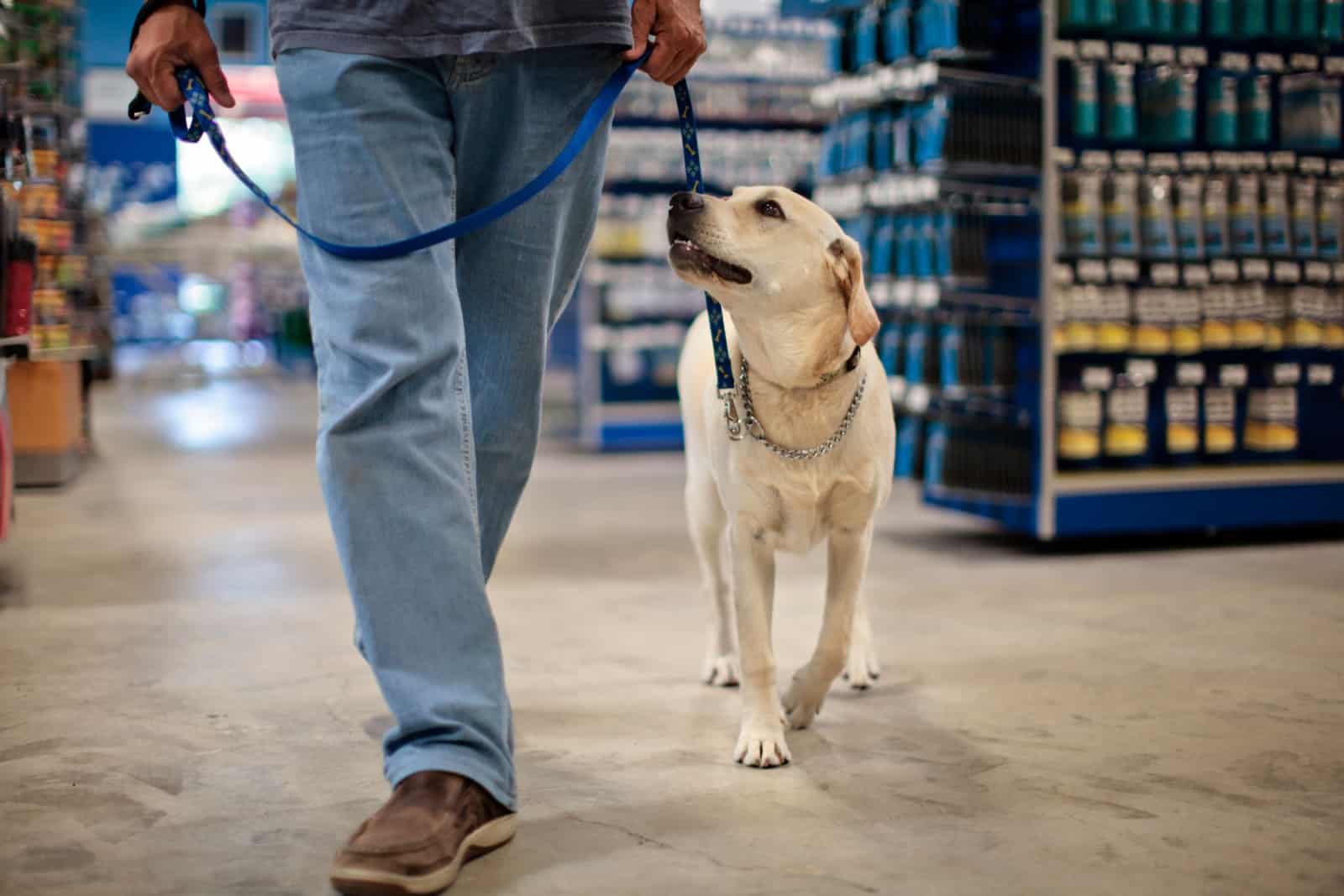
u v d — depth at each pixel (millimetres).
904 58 4301
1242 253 4492
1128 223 4293
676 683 2553
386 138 1583
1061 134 4383
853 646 2557
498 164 1730
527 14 1636
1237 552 4148
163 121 13016
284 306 14828
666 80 1875
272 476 6004
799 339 2035
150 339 15641
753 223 1997
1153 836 1710
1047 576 3732
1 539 3275
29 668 2654
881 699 2443
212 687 2510
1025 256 4211
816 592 3492
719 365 2074
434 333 1574
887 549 4207
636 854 1645
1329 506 4422
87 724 2256
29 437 5539
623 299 7316
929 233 4230
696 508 2541
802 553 2207
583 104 1737
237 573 3750
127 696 2439
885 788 1919
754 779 1960
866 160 4469
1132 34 4391
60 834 1721
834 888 1533
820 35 7391
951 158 4016
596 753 2092
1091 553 4129
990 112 4062
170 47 1692
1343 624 3045
